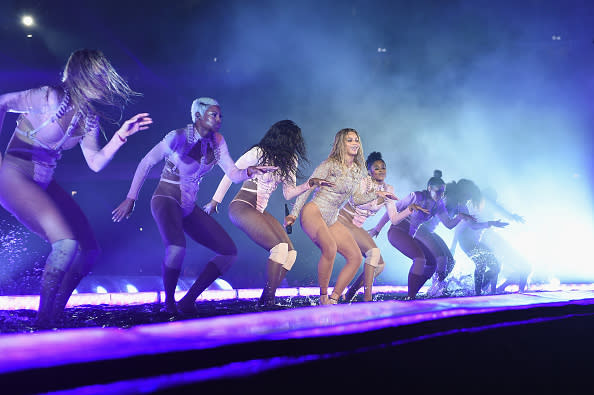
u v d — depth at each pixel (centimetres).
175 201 395
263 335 178
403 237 620
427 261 634
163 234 393
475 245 734
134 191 390
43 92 316
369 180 554
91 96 332
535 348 269
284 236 465
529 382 232
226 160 414
